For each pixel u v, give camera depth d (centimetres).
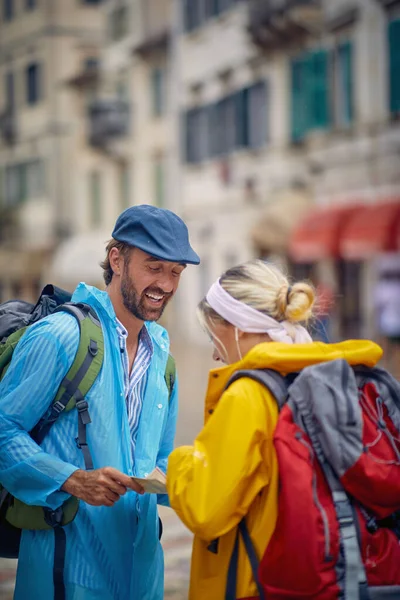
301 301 493
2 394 529
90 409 527
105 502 502
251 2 4566
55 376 523
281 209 4356
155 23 6316
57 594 524
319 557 441
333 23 4075
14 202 7919
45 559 527
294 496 444
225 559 473
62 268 6594
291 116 4491
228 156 5038
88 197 7156
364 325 3975
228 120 5053
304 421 458
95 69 6956
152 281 534
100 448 526
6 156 7988
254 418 459
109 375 533
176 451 480
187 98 5481
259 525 464
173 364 584
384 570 457
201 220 5409
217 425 463
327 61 4181
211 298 505
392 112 3841
